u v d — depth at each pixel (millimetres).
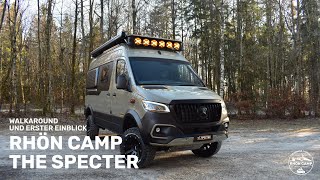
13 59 18781
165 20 29891
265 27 30781
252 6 27828
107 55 8250
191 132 5633
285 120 18844
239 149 8273
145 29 26734
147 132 5566
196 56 35562
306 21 24859
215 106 6000
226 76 31078
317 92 24641
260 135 11453
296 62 23578
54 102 20734
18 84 29469
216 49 28719
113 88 7258
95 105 8875
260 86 26719
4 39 27984
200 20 31203
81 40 23469
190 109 5672
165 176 5434
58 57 26406
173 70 6914
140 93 5941
